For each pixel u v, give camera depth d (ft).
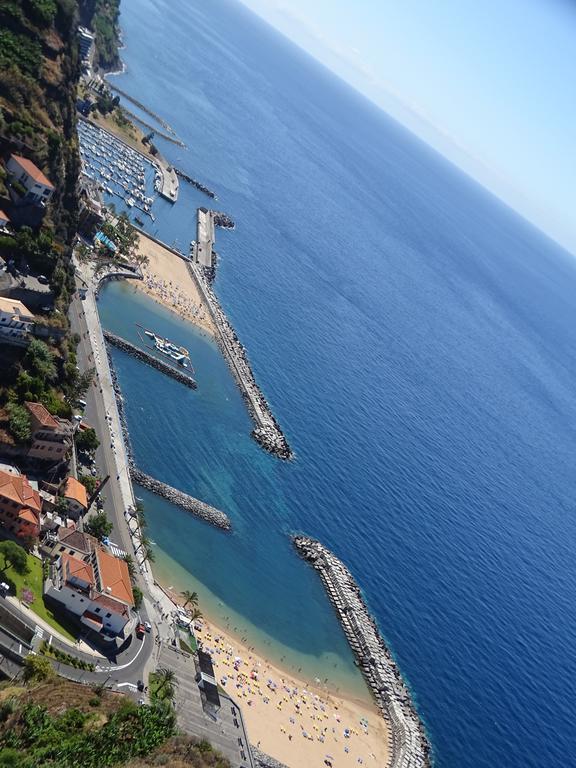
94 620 555.28
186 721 558.56
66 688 496.23
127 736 488.02
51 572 561.84
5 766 408.87
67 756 444.14
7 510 557.74
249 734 607.37
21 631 505.25
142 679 555.69
